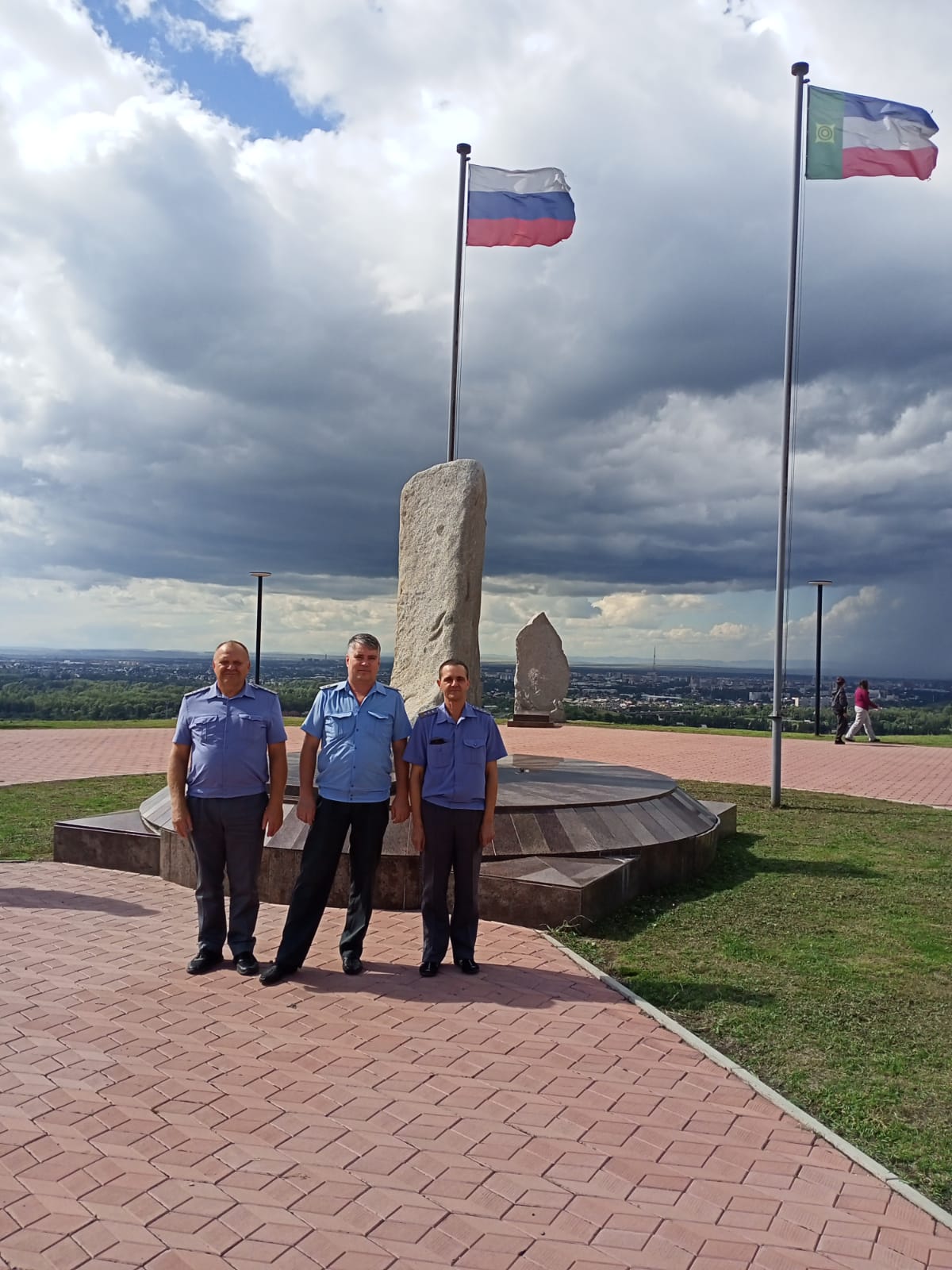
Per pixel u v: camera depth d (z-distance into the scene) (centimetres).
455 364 1350
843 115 1155
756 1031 479
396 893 679
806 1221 313
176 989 506
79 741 2009
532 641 2659
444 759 540
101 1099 379
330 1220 303
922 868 860
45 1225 296
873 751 2062
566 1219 308
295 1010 481
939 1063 447
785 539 1214
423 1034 455
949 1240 305
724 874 830
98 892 705
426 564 941
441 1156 343
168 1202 310
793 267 1172
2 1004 481
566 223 1345
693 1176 338
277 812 543
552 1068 422
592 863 709
